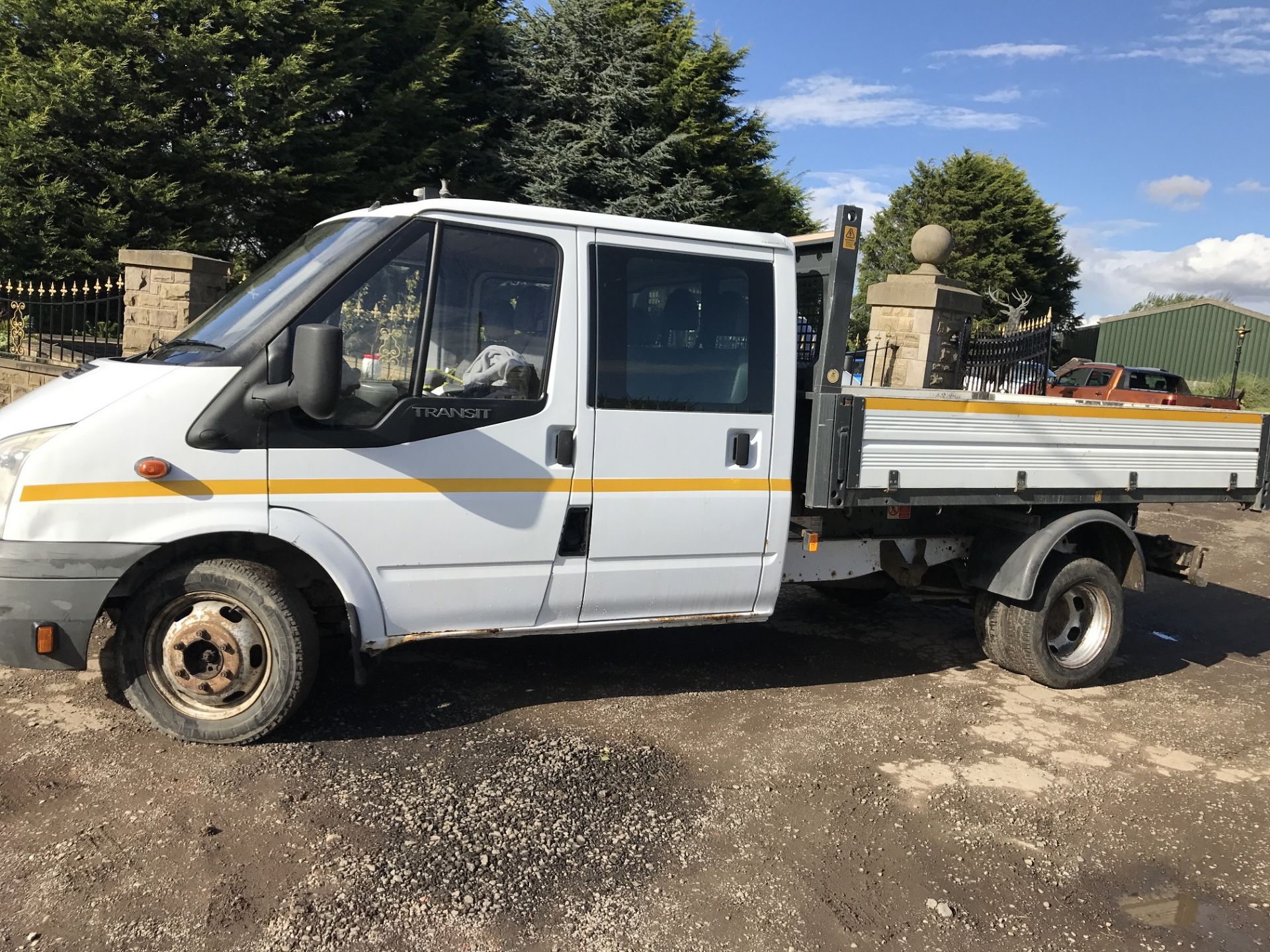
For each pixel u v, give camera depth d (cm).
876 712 503
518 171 1811
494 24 1858
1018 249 3722
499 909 301
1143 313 4028
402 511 395
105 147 1396
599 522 433
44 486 353
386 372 392
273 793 361
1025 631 559
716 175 1989
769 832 365
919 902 325
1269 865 370
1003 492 526
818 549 534
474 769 395
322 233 430
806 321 506
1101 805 412
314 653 398
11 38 1395
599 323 428
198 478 365
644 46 1964
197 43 1409
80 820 331
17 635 354
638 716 470
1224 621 786
